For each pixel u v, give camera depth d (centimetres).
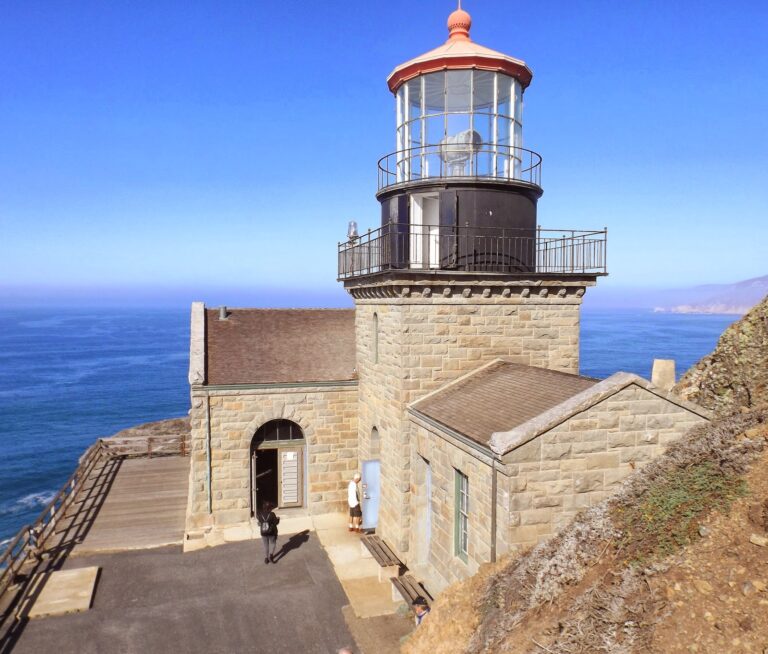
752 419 1034
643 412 1171
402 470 1591
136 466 2473
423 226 1658
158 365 13012
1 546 3556
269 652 1223
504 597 951
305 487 2072
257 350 2092
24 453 5912
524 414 1242
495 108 1717
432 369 1602
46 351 16125
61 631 1287
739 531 764
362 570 1577
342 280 2014
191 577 1545
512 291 1636
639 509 909
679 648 648
